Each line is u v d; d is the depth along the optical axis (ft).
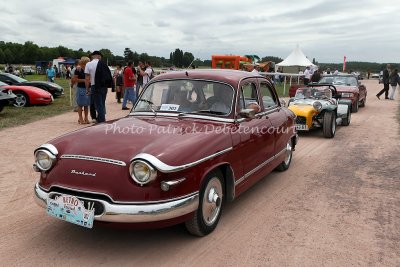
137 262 11.32
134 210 10.71
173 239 12.80
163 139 12.22
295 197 17.33
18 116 39.73
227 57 82.07
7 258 11.41
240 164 14.46
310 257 11.84
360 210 15.88
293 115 21.68
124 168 11.01
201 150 12.10
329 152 26.81
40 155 12.11
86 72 31.35
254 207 15.97
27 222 14.02
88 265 11.10
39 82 58.65
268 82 19.06
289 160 22.11
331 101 34.24
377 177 20.71
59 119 38.40
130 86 45.29
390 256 12.03
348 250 12.35
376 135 33.76
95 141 12.24
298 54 97.55
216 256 11.76
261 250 12.21
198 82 15.69
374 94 88.17
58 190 11.68
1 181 18.78
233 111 14.82
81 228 13.55
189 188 11.56
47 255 11.64
